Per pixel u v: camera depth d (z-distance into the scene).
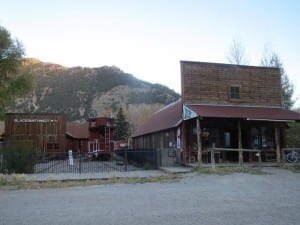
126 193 12.33
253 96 25.14
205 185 14.41
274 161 24.38
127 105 134.12
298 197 11.29
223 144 24.59
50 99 139.62
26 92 36.09
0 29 34.56
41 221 7.86
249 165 21.27
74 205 9.96
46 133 37.31
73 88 147.38
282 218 8.06
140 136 39.06
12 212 8.98
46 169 21.67
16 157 19.91
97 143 36.03
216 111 22.00
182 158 22.94
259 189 13.20
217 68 24.59
